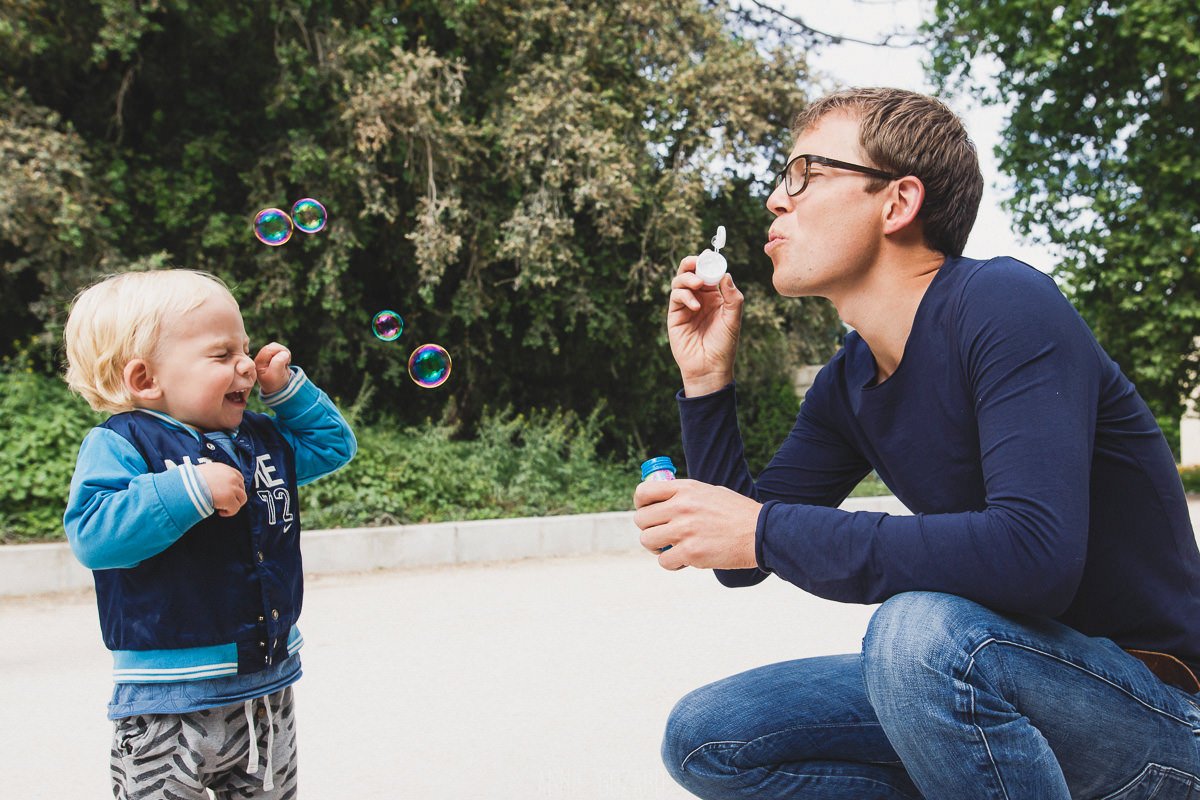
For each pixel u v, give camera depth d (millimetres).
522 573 5945
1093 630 1478
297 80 7734
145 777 1646
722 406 1794
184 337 1781
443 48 8828
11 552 5277
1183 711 1359
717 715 1638
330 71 7680
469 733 3012
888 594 1348
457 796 2512
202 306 1815
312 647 4129
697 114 8664
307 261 8375
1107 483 1431
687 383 1821
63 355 7113
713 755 1633
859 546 1328
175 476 1610
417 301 9211
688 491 1453
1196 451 14438
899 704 1296
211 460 1796
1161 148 10086
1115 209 10508
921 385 1493
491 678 3635
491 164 8625
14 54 7004
